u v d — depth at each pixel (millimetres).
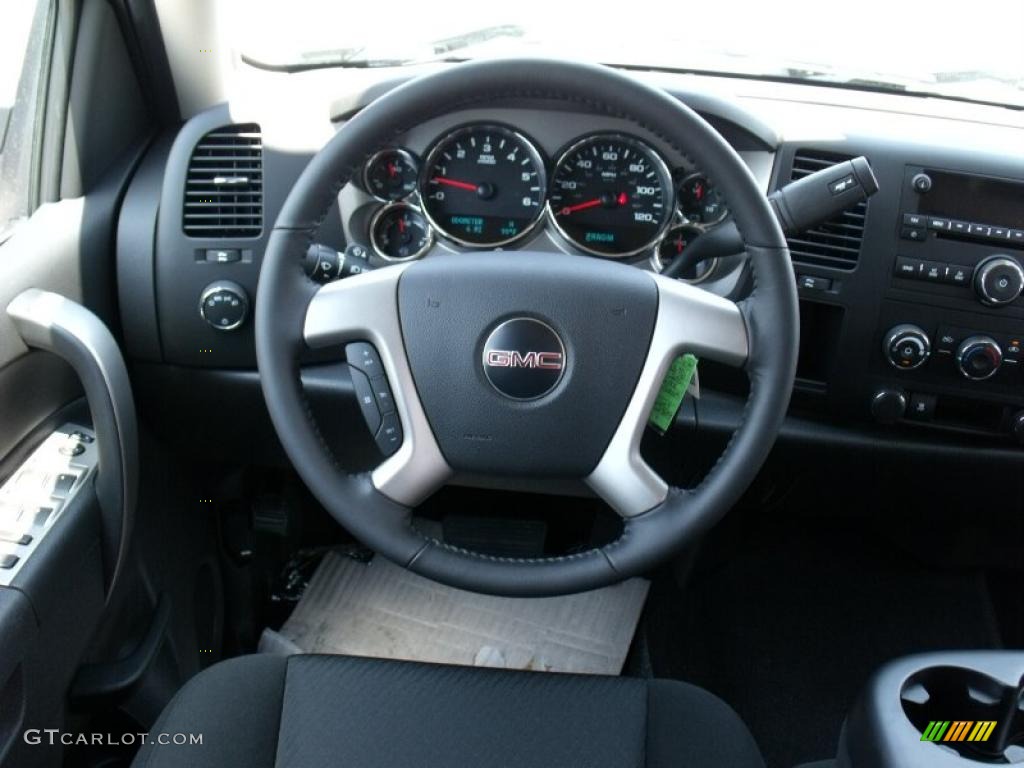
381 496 1090
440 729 1050
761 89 1546
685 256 1245
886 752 837
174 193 1433
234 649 1803
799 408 1513
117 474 1216
